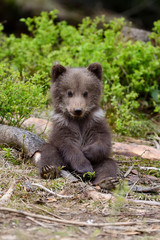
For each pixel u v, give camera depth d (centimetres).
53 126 1127
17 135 1129
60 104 1123
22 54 1856
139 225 757
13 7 2677
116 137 1497
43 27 1991
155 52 1789
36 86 1221
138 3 3588
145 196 938
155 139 1535
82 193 916
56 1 2994
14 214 767
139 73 1678
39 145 1122
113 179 943
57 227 727
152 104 1773
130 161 1222
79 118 1118
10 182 938
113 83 1661
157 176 1132
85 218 787
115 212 804
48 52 1852
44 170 980
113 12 3272
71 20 2695
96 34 1984
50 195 901
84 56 1730
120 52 1758
